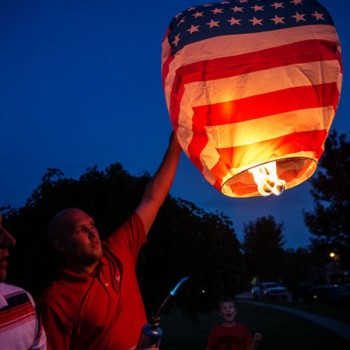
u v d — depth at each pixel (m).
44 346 2.27
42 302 2.91
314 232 34.03
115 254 3.08
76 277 2.94
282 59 2.80
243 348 6.78
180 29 2.94
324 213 33.59
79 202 10.16
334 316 24.52
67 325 2.89
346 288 33.59
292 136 2.78
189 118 2.89
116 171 10.46
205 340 16.84
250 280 11.41
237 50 2.83
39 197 10.35
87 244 2.94
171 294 2.51
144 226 3.28
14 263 10.06
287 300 43.06
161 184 3.37
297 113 2.77
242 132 2.79
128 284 3.03
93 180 10.39
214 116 2.81
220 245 10.56
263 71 2.79
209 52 2.85
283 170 3.05
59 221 2.98
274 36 2.84
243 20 2.88
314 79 2.80
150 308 10.30
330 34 2.88
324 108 2.81
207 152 2.88
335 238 33.75
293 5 2.92
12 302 2.20
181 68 2.88
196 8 3.00
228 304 6.90
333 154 33.19
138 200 10.29
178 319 24.94
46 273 9.91
